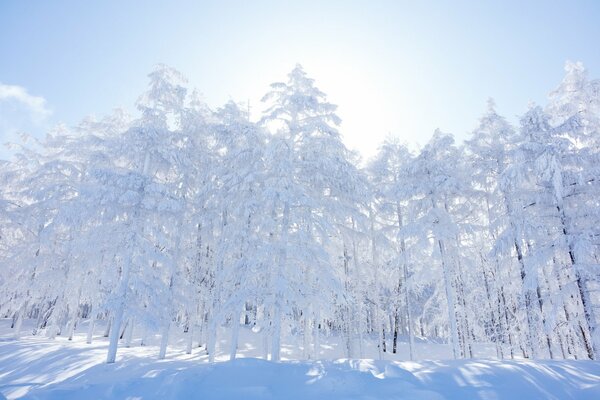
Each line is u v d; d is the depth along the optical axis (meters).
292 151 16.83
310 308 16.17
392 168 23.55
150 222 17.23
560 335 16.48
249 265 14.84
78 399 9.96
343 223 19.38
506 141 19.11
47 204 21.73
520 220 15.65
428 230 18.58
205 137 21.12
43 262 22.09
